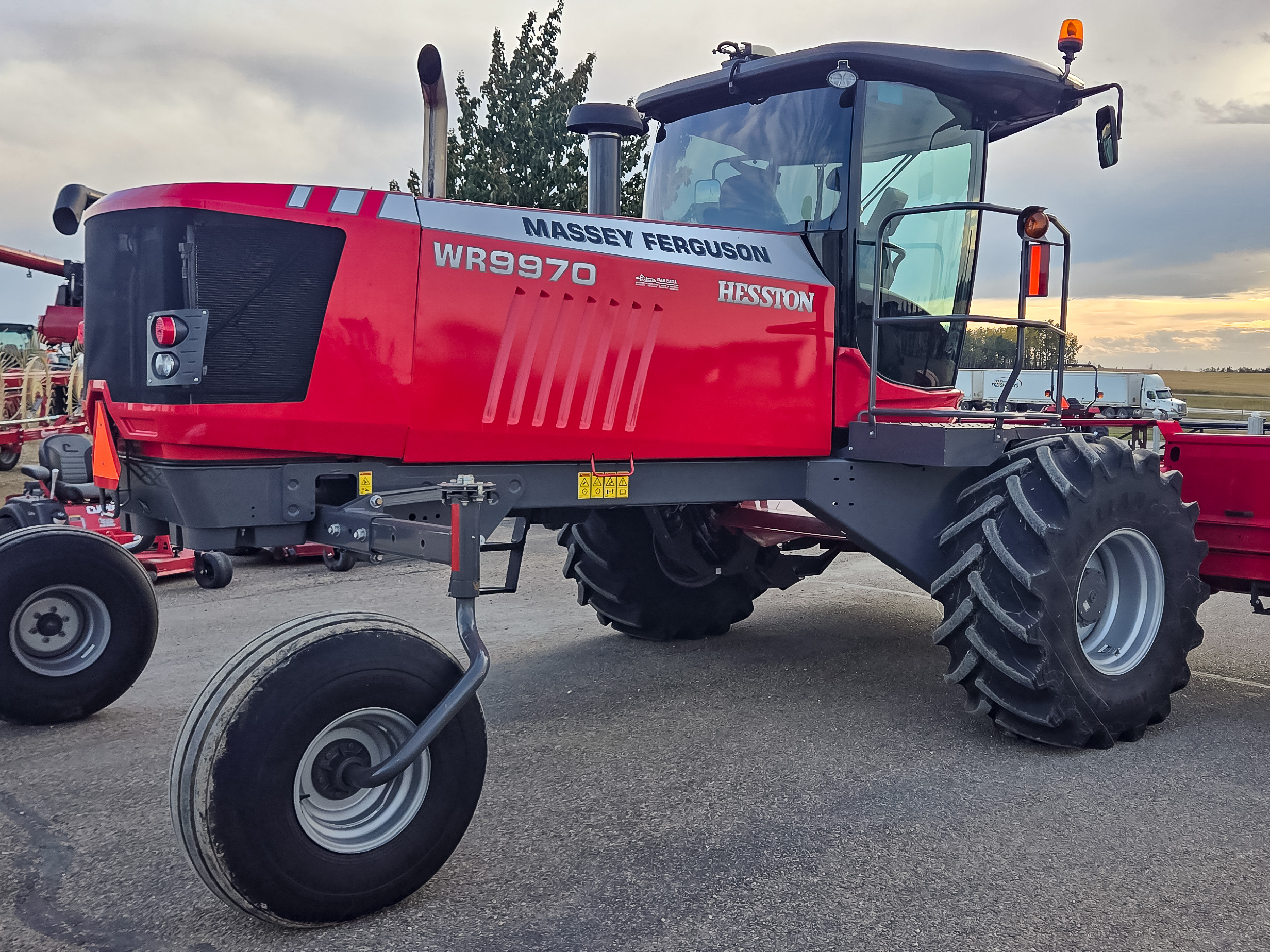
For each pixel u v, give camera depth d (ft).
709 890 8.08
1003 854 8.78
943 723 12.55
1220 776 10.78
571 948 7.22
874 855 8.73
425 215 9.88
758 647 16.40
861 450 12.58
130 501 9.90
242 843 6.89
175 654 15.62
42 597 12.05
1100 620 12.49
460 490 7.95
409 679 7.63
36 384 41.01
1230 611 19.60
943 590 12.23
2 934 7.36
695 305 11.48
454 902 7.89
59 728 12.14
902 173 13.12
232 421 8.99
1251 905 7.87
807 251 12.92
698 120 14.39
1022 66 12.90
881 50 12.48
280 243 9.18
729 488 12.02
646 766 10.94
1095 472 11.80
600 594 16.34
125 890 8.05
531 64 36.45
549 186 36.45
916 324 13.58
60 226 11.26
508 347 10.24
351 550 9.16
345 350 9.42
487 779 10.52
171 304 8.95
